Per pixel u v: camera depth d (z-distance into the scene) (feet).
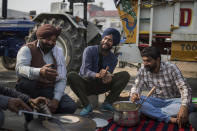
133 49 16.34
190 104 8.29
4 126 8.02
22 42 19.81
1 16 21.21
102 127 8.12
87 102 9.62
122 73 10.13
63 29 15.92
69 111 7.68
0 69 21.81
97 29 18.89
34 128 5.77
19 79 7.47
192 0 16.03
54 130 5.61
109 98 10.25
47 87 7.32
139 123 8.54
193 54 16.17
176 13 16.51
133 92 8.91
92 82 10.16
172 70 8.65
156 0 16.62
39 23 16.80
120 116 8.13
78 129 5.77
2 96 5.85
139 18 17.22
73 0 18.49
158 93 9.07
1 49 19.74
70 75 9.46
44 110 6.14
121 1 17.51
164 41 17.54
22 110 5.84
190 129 8.05
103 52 9.95
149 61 8.48
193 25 16.28
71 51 15.81
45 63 7.33
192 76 18.93
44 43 7.04
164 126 8.35
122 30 17.84
